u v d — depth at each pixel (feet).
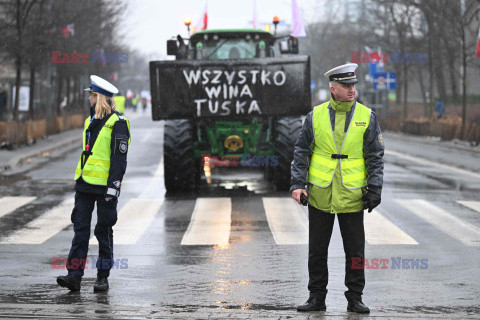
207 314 39.47
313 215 41.32
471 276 53.06
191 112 98.07
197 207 88.69
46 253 61.41
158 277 52.26
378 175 40.14
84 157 46.62
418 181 115.96
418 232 71.97
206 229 73.56
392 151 182.09
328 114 40.42
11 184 110.93
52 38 184.85
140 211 85.46
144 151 168.96
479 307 43.70
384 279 51.96
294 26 116.26
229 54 108.37
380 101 304.71
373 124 40.40
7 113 285.64
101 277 47.47
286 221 78.59
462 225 76.23
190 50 110.83
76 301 44.11
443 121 235.20
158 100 98.12
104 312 39.93
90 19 215.92
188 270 54.80
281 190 103.55
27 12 174.29
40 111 261.24
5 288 48.16
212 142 100.83
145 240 67.67
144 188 107.14
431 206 89.10
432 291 48.11
